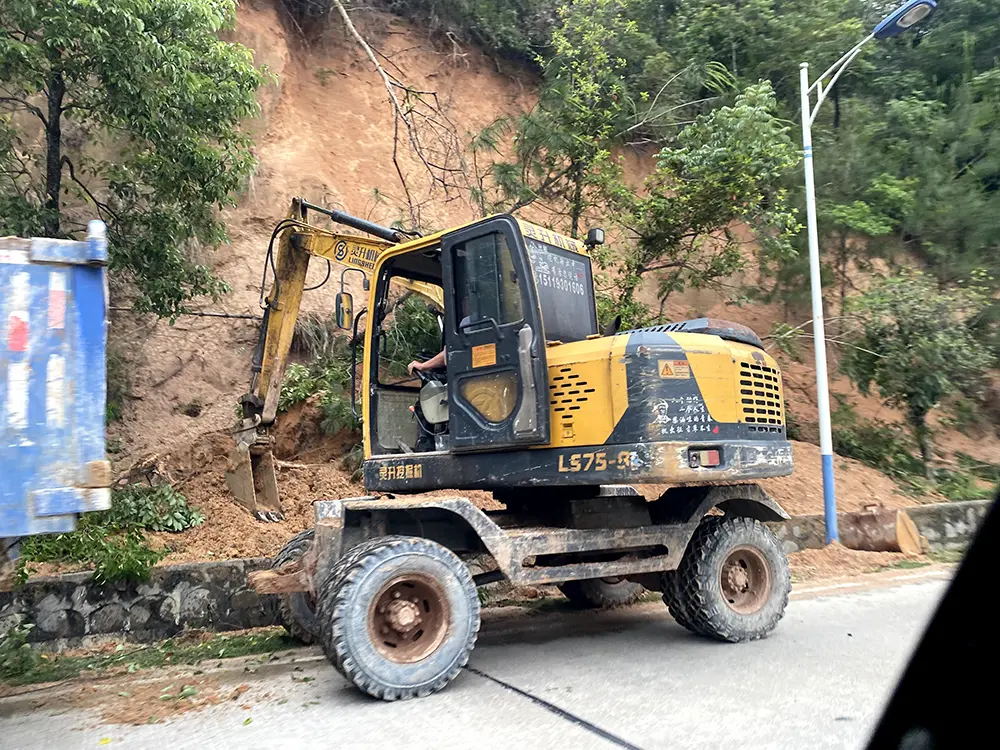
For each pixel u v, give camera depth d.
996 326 15.59
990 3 19.66
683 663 5.88
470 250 6.29
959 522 12.63
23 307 4.22
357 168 14.61
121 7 7.65
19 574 5.86
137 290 11.77
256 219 13.17
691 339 6.14
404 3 16.91
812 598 8.41
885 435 15.49
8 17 7.85
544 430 5.81
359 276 13.42
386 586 5.13
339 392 11.16
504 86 17.31
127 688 5.61
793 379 16.53
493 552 5.63
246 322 12.33
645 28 17.30
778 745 4.15
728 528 6.70
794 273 15.85
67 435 4.24
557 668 5.82
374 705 4.96
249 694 5.35
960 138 17.36
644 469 5.62
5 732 4.71
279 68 14.35
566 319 6.71
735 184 12.25
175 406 11.25
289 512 9.45
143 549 7.38
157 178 8.95
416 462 6.50
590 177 12.77
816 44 17.14
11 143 9.38
